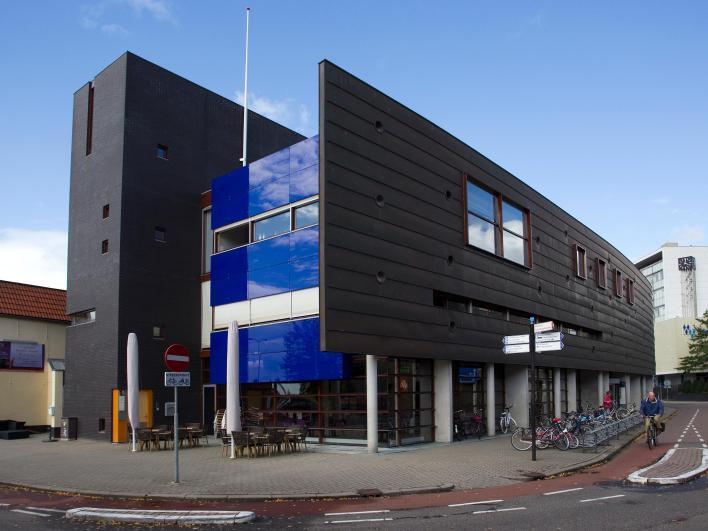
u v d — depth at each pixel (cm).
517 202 2806
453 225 2291
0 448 2198
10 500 1194
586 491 1161
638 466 1542
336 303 1725
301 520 945
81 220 2642
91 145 2664
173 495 1152
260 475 1387
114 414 2344
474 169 2473
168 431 2036
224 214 2500
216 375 2441
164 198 2602
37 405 3094
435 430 2167
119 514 974
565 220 3406
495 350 2484
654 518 895
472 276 2373
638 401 5378
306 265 2100
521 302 2744
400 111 2081
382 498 1138
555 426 1861
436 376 2198
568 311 3303
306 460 1639
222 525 916
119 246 2422
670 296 10375
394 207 1994
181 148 2702
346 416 2006
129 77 2527
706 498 1054
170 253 2591
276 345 2166
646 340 5441
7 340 3005
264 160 2342
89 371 2494
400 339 1939
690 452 1794
